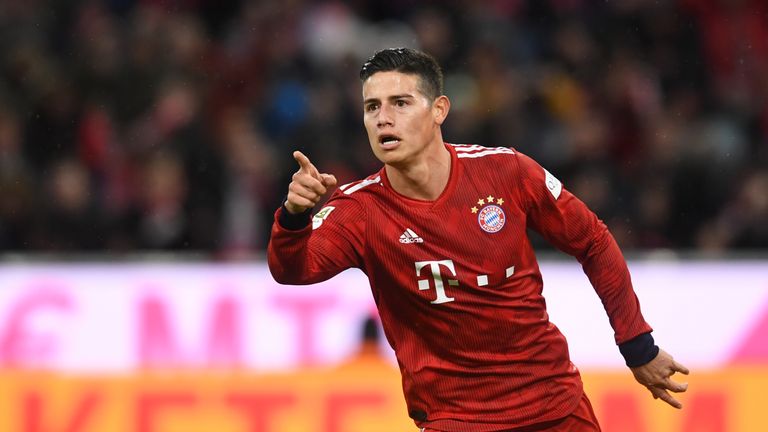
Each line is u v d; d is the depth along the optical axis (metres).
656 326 26.67
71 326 26.86
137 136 37.56
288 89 39.97
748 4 44.59
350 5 43.97
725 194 36.69
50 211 33.59
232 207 34.72
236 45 42.09
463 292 15.47
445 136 36.94
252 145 36.84
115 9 42.75
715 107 41.53
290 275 15.09
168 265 27.11
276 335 26.77
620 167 37.66
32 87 38.44
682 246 35.81
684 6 44.09
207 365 26.70
